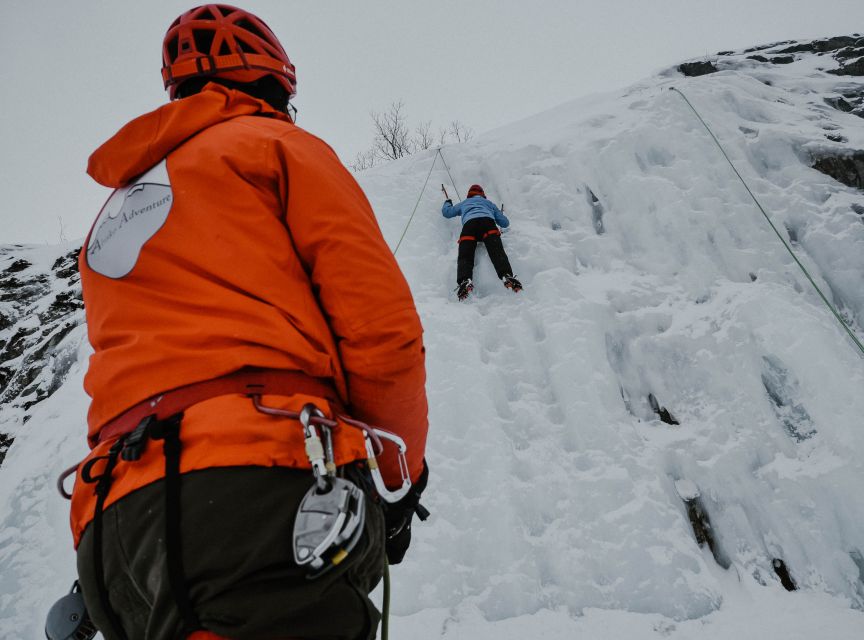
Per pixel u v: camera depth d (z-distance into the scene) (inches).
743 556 110.3
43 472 134.2
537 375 142.2
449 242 192.4
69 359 205.5
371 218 37.8
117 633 31.2
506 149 216.4
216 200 34.6
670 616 98.1
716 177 183.0
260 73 44.3
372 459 34.0
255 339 32.1
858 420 117.6
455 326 151.1
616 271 168.7
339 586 29.6
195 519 27.1
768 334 136.2
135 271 34.1
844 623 92.9
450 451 123.7
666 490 116.4
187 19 45.3
